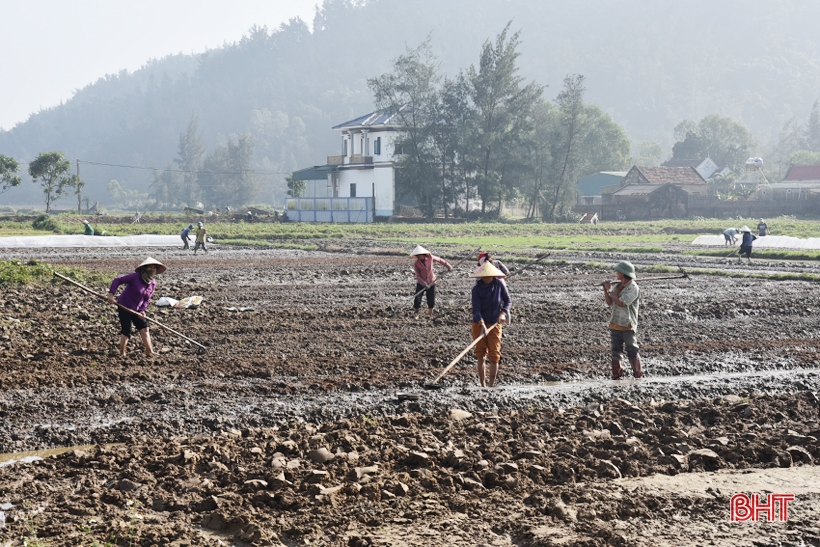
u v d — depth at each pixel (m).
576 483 8.77
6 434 10.48
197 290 26.25
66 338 16.61
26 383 12.87
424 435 10.23
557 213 101.62
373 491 8.34
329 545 7.23
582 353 15.93
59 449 10.14
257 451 9.54
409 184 91.06
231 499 8.16
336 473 8.91
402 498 8.27
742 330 18.77
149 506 8.17
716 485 8.73
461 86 95.38
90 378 13.28
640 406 12.00
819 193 111.06
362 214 89.12
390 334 18.00
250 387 12.82
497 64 93.69
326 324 19.31
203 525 7.74
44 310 20.69
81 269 31.58
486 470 8.91
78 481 8.77
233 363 14.58
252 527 7.46
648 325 19.48
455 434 10.38
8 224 77.56
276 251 47.84
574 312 21.44
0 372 13.55
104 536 7.36
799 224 80.50
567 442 9.97
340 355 15.50
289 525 7.61
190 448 9.80
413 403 11.83
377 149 95.19
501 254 43.88
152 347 15.66
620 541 7.16
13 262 30.06
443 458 9.41
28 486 8.61
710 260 41.00
